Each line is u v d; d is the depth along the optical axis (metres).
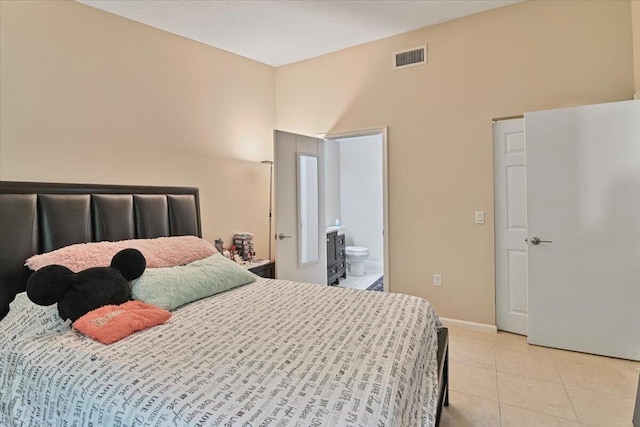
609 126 2.64
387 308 1.96
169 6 2.78
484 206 3.25
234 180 3.83
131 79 2.91
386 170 3.70
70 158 2.53
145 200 2.83
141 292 1.99
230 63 3.81
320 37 3.56
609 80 2.74
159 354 1.41
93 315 1.70
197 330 1.67
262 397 1.10
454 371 2.54
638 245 2.60
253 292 2.32
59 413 1.26
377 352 1.39
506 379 2.43
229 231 3.76
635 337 2.63
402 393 1.18
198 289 2.16
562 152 2.79
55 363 1.41
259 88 4.17
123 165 2.85
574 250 2.79
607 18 2.74
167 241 2.60
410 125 3.57
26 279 2.12
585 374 2.47
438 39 3.39
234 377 1.22
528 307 2.97
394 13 3.13
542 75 2.97
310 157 4.10
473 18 3.21
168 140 3.18
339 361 1.32
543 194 2.87
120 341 1.55
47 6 2.41
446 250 3.45
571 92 2.87
